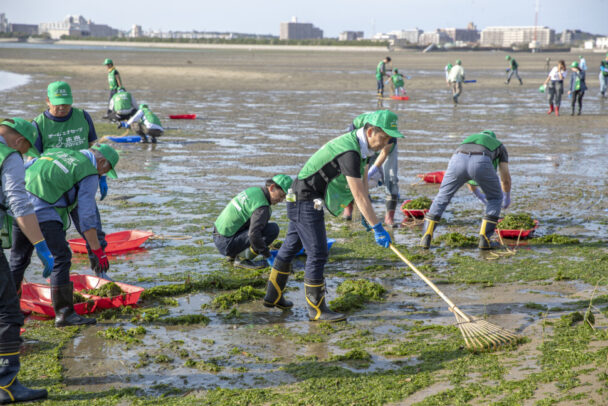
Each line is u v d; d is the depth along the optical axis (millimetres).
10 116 18594
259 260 6598
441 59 88000
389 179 7926
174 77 40219
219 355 4363
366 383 3887
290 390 3820
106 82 34781
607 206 8945
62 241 4832
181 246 7070
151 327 4883
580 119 20094
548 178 10938
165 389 3875
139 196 9430
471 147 6828
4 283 3686
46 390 3787
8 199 3928
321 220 4965
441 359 4219
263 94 29562
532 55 119750
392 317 5066
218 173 11250
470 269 6273
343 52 130625
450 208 9047
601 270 6113
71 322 4895
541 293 5520
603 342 4344
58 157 4855
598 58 91250
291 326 4918
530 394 3607
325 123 18797
